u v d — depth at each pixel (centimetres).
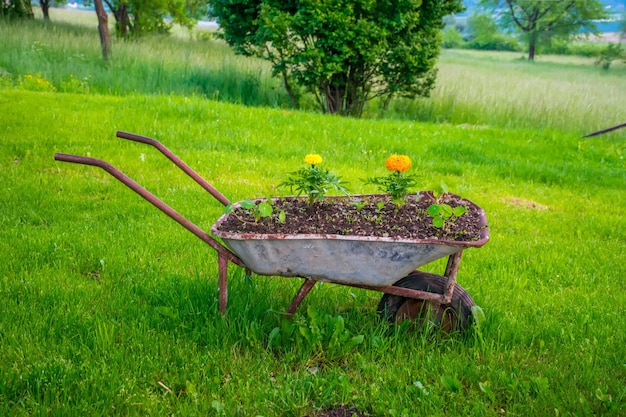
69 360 332
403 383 324
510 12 6462
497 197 746
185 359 341
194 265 475
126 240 525
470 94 1777
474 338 370
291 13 1540
